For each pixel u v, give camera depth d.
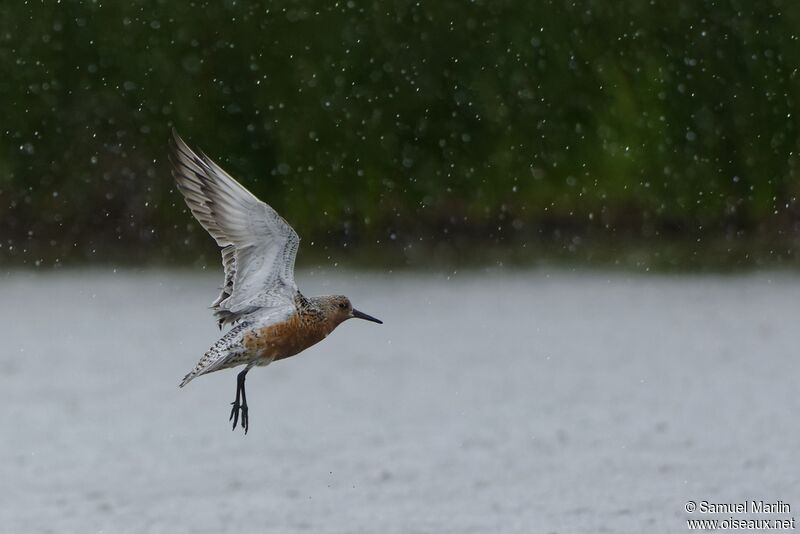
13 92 31.03
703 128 31.55
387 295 26.45
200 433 18.27
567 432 17.78
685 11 31.55
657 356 21.58
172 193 30.92
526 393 19.75
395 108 31.25
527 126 31.56
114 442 17.72
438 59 31.36
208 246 30.70
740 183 31.59
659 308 25.02
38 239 30.91
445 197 31.41
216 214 12.33
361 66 31.14
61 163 31.03
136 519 14.70
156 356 22.06
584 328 23.67
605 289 26.86
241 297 12.26
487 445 17.33
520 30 31.53
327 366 21.80
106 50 31.08
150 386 20.53
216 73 30.94
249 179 30.94
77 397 19.83
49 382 20.59
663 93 31.58
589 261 29.61
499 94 31.53
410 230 31.22
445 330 23.77
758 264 28.89
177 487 15.88
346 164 31.14
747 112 31.42
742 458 16.38
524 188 31.78
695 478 15.68
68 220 30.98
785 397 19.09
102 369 21.36
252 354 12.16
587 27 31.67
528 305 25.39
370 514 14.70
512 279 27.84
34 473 16.52
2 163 30.88
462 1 31.50
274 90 30.91
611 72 31.61
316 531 14.13
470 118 31.47
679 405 18.89
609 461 16.48
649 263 29.27
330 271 28.80
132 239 30.94
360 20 31.17
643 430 17.75
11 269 29.22
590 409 18.84
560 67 31.62
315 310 12.59
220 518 14.76
